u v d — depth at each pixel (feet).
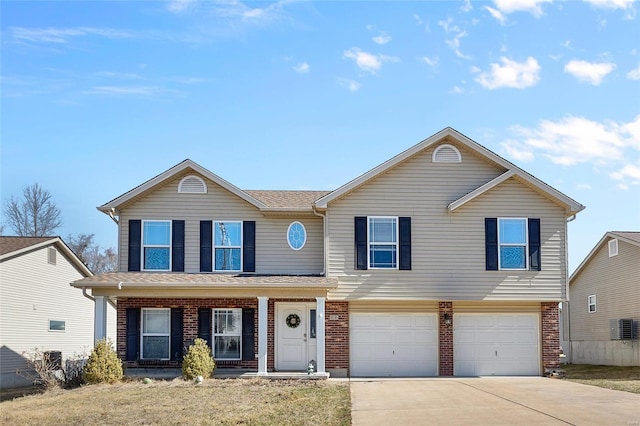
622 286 109.09
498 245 83.35
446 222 83.41
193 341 82.84
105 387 71.77
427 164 84.07
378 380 78.23
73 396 66.64
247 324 83.51
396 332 84.17
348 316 83.92
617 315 110.52
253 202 84.79
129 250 84.23
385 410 56.75
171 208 85.25
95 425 52.75
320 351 78.02
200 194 85.66
